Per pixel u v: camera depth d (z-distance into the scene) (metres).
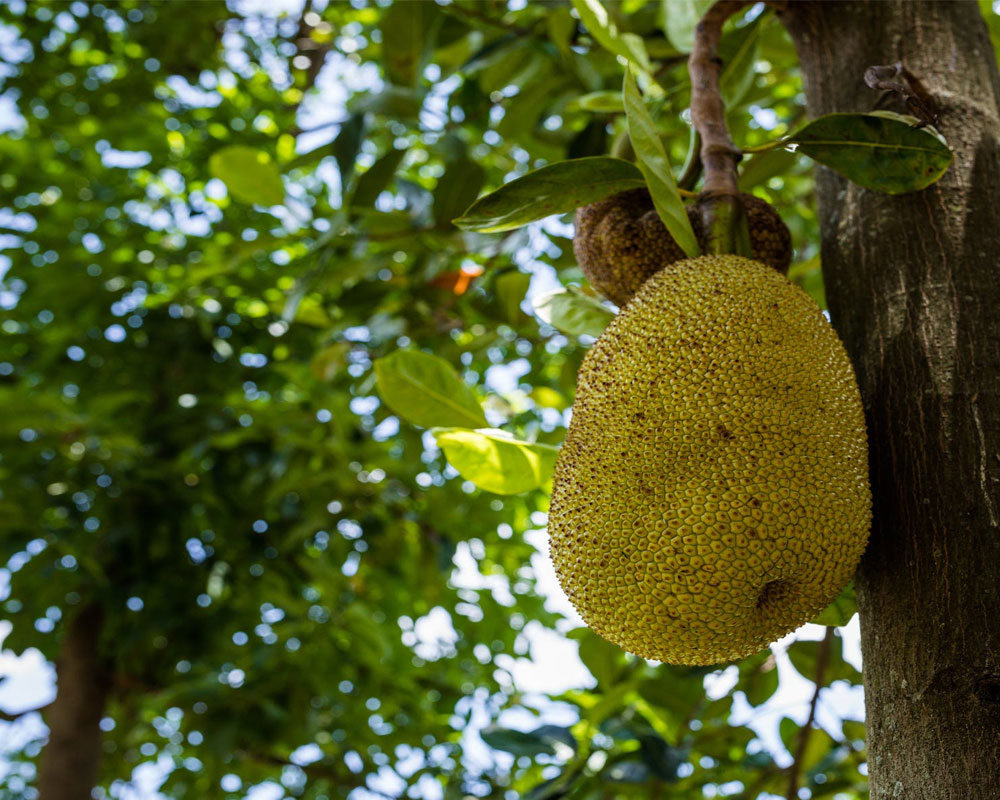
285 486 2.87
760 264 1.07
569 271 2.75
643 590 0.97
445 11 2.04
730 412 0.98
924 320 1.07
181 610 3.13
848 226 1.15
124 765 3.90
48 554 3.02
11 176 3.56
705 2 1.42
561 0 1.82
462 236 1.91
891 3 1.22
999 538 0.98
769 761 2.02
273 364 3.13
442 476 3.46
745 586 0.96
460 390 1.29
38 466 3.04
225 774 3.42
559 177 1.12
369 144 3.41
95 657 3.19
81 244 3.44
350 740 3.42
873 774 0.97
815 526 0.96
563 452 1.07
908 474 1.02
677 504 0.97
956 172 1.12
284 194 1.89
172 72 3.70
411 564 3.39
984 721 0.93
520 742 1.77
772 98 2.42
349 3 3.72
